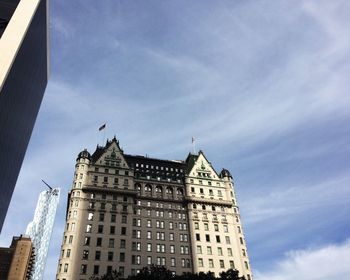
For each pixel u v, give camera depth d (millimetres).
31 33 81188
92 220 94875
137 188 109125
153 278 58094
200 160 124938
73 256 86562
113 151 114688
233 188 120188
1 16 79938
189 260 96500
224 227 106438
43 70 102375
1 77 65688
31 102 89938
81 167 105812
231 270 61750
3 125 68062
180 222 104500
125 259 90375
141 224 99938
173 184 113438
